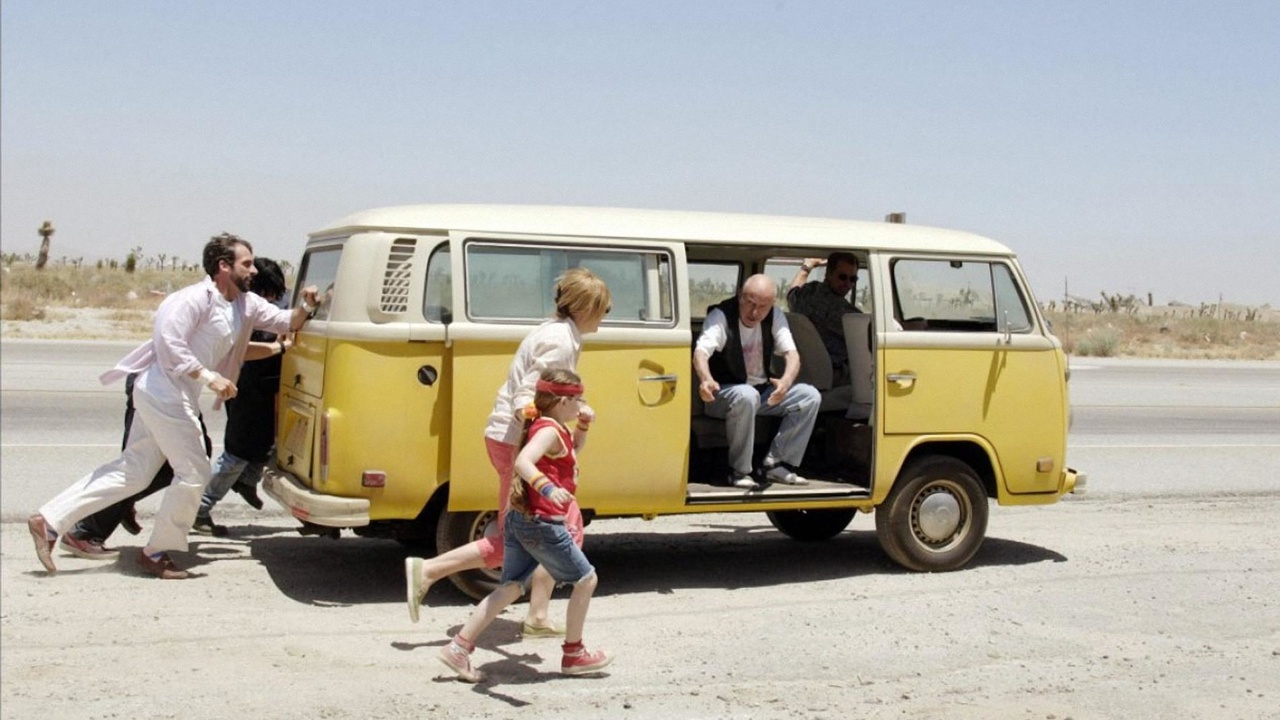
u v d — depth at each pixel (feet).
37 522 24.90
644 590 24.99
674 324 24.39
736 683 18.39
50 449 40.50
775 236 25.36
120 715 16.78
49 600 23.12
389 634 21.22
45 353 76.84
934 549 26.63
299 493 22.85
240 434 28.86
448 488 23.34
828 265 29.48
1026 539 30.07
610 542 30.32
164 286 156.66
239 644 20.43
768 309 26.16
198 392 25.30
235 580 25.16
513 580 18.80
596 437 23.72
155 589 24.23
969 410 26.68
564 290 20.44
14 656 19.52
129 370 26.00
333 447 22.49
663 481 24.23
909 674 18.79
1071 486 27.68
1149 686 18.04
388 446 22.57
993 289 27.30
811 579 26.04
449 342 22.74
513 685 18.33
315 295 25.21
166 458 25.68
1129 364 81.25
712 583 25.66
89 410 50.57
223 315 25.36
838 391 29.12
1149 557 27.27
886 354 25.99
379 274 22.70
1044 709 17.04
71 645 20.25
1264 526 31.45
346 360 22.54
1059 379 27.55
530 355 20.24
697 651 20.12
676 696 17.78
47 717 16.65
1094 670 18.88
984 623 21.79
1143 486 38.40
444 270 23.08
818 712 16.99
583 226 23.97
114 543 28.40
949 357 26.50
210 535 29.71
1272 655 19.65
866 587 25.09
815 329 29.04
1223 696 17.54
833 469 28.50
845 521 30.45
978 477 26.99
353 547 28.66
